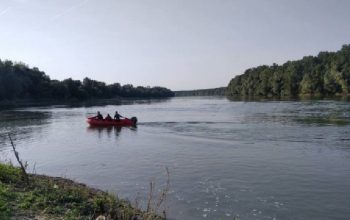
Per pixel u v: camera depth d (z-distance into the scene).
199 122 40.28
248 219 11.70
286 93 113.69
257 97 122.44
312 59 124.31
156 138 29.23
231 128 33.75
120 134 32.56
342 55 101.81
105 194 12.20
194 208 12.69
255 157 20.42
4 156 23.23
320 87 101.31
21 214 8.76
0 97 88.06
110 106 86.75
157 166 19.11
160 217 10.64
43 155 23.30
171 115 52.12
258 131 30.81
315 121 36.25
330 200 13.21
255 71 147.75
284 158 19.89
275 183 15.38
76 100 118.25
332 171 16.92
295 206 12.73
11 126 40.91
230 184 15.43
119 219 9.58
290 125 33.97
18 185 11.40
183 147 24.44
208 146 24.41
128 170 18.42
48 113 61.78
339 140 24.78
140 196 14.03
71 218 8.84
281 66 132.00
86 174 17.88
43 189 11.18
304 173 16.75
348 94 93.81
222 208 12.68
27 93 100.50
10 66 99.31
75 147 26.14
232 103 85.88
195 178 16.48
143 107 79.75
